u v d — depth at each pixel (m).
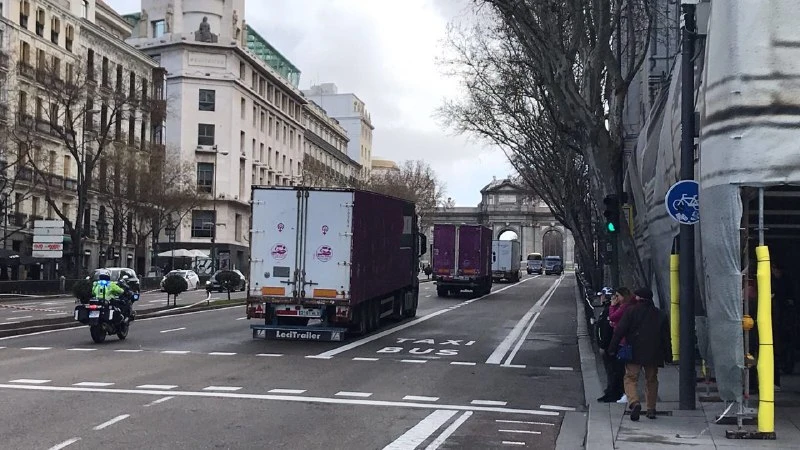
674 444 8.91
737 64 9.30
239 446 8.89
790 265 15.52
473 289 45.47
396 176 92.62
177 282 32.84
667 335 10.50
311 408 11.38
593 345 19.16
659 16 23.47
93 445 8.74
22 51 53.06
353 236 20.22
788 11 9.22
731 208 9.27
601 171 17.16
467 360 17.58
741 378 9.27
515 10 17.12
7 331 21.11
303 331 20.39
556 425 10.76
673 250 15.16
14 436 9.11
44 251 43.78
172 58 78.00
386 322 26.73
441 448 9.12
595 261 36.16
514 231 126.81
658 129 18.28
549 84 17.48
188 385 13.15
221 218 77.94
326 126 114.00
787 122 9.14
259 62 84.31
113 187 57.84
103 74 62.94
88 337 20.95
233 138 79.12
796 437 9.20
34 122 48.25
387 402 12.09
